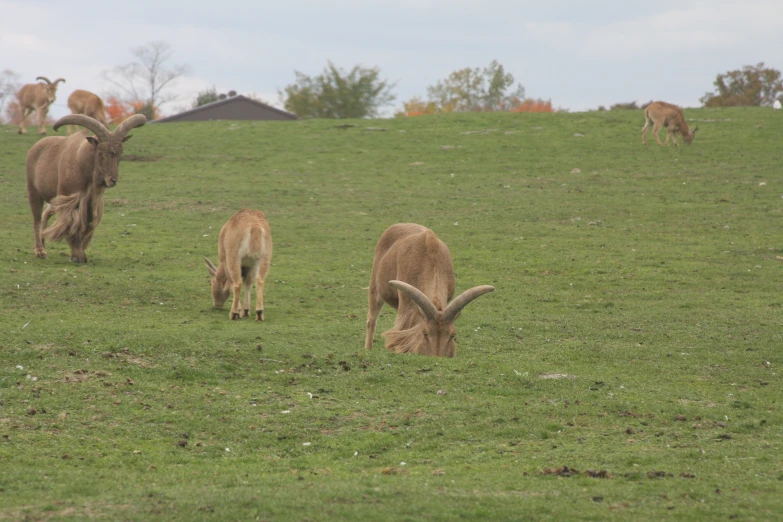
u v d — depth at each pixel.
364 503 20.09
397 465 24.50
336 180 108.38
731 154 121.94
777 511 20.08
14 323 40.88
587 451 25.36
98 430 26.34
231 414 28.39
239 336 39.19
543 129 146.75
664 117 128.88
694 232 78.81
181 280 56.72
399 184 105.94
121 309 47.16
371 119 165.88
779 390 34.03
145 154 124.50
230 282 48.69
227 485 22.09
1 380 29.66
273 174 111.56
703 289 58.22
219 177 108.00
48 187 58.88
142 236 73.62
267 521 18.88
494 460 24.67
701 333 45.22
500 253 70.75
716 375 36.66
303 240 75.62
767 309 51.56
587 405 30.38
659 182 104.56
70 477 22.33
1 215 78.69
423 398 30.91
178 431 26.81
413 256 37.78
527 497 20.94
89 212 58.22
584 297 56.03
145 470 23.52
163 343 35.25
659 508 20.30
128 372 31.77
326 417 28.41
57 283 51.69
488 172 114.19
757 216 84.56
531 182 106.44
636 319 49.12
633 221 84.25
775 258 68.12
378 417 28.66
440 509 19.77
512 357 39.56
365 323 47.22
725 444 26.16
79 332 36.28
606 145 132.38
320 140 140.62
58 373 30.98
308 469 23.98
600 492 21.48
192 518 19.03
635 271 64.06
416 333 36.91
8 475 22.20
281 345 37.03
